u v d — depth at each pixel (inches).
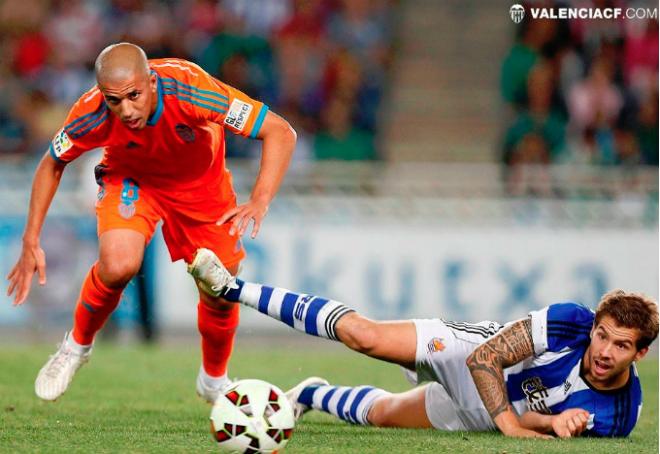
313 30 1930.4
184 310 1408.7
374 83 1897.1
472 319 1439.5
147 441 623.2
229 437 562.3
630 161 1738.4
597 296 1433.3
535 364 646.5
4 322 1401.3
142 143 668.1
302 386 735.1
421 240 1443.2
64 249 1401.3
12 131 1761.8
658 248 1432.1
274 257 1432.1
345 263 1440.7
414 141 2015.3
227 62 1836.9
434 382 697.0
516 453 581.6
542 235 1438.2
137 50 627.2
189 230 723.4
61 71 1839.3
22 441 615.5
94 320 722.2
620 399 644.7
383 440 633.6
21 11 1877.5
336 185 1457.9
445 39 2113.7
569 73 1780.3
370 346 644.1
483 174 1519.4
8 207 1403.8
